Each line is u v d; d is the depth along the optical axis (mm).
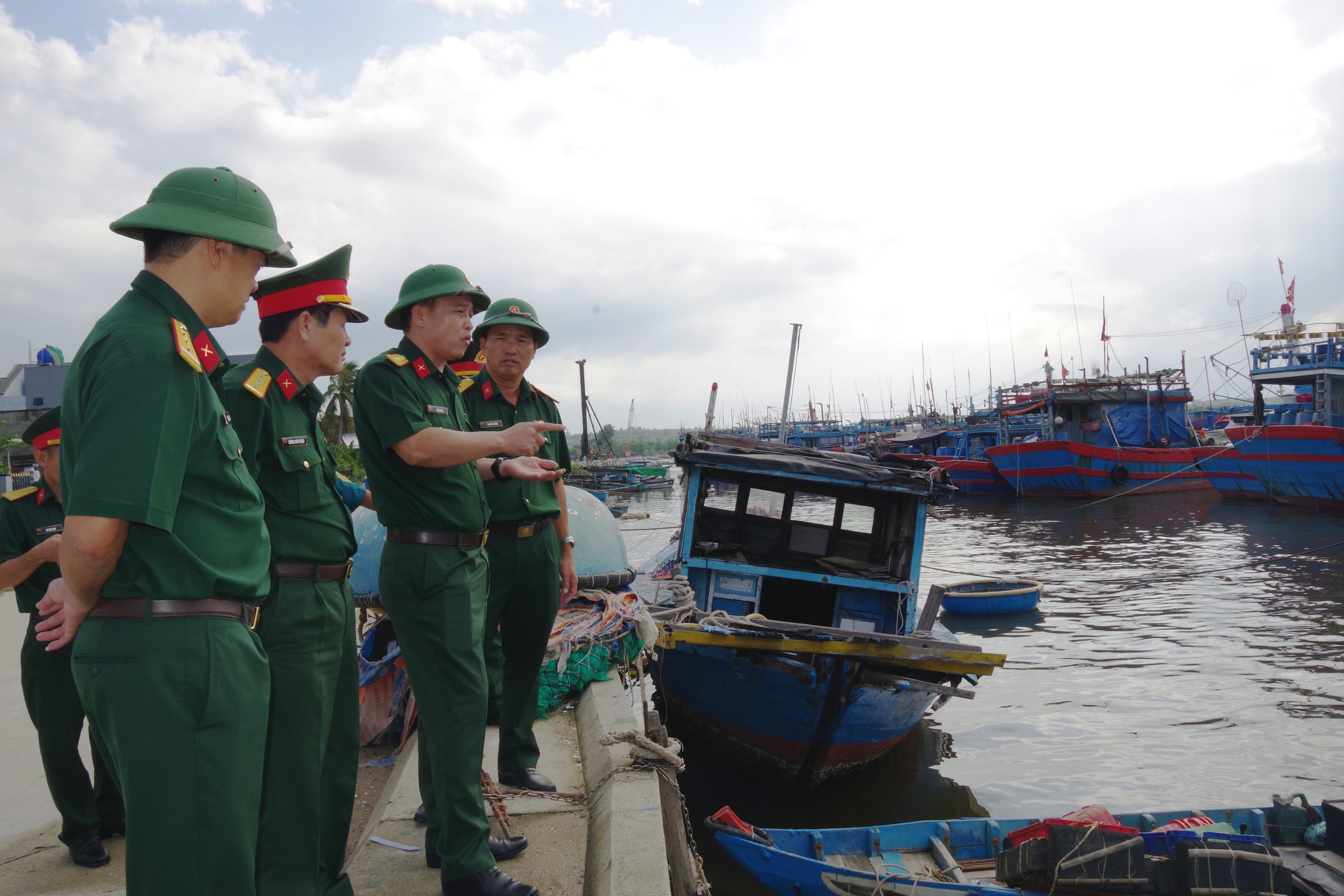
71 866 3691
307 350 2801
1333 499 29375
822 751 7688
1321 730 9242
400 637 3135
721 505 13461
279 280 2775
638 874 3160
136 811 1901
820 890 5336
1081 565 21625
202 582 1979
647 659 8219
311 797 2699
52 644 1989
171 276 2062
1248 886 4652
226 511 2062
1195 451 40188
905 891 5172
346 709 2936
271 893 2631
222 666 1990
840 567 9531
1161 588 17891
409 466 3072
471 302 3281
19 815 4301
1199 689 10836
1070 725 9711
